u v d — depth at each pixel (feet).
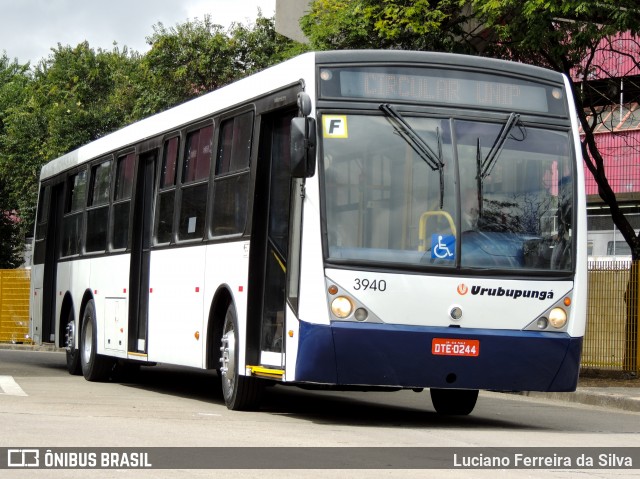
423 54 38.55
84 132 141.28
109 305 58.29
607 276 69.26
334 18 73.92
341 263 36.45
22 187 146.30
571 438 36.81
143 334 53.47
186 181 49.32
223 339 43.70
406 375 36.76
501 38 68.49
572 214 39.09
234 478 24.73
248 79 43.52
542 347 37.76
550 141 39.29
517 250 38.06
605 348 69.00
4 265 173.27
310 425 37.63
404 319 36.70
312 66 37.78
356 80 37.83
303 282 36.73
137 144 56.70
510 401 57.36
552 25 65.10
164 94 126.72
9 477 24.34
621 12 60.49
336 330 36.11
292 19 99.60
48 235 72.59
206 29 127.24
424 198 37.42
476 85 38.81
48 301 72.33
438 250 37.22
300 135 36.35
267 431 34.58
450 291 37.11
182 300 48.19
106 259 59.36
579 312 38.70
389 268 36.76
